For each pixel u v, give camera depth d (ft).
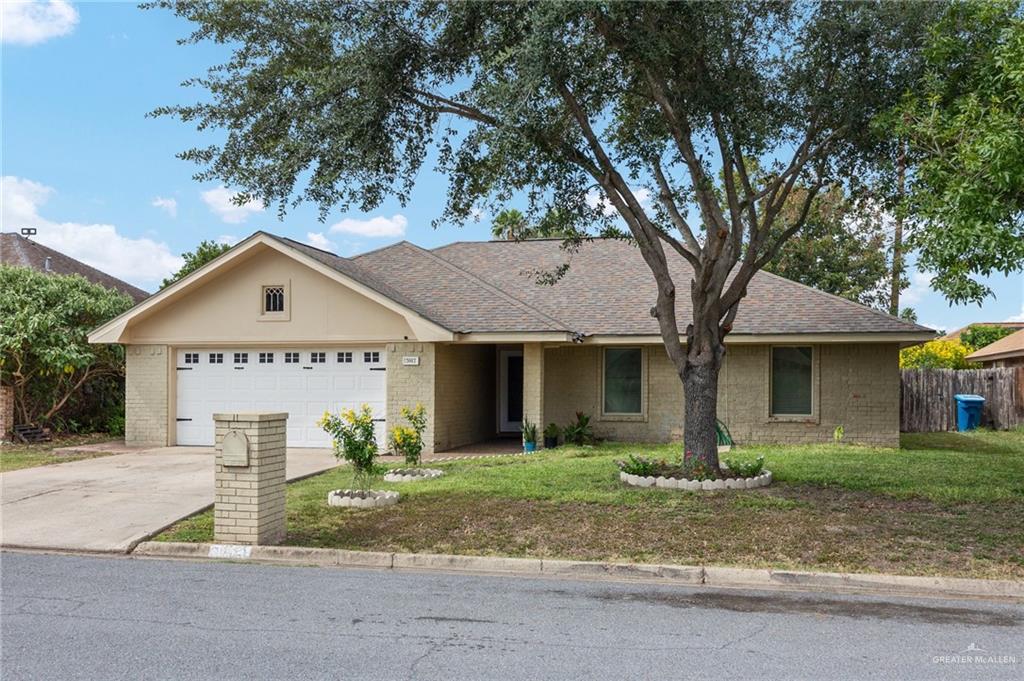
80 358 62.18
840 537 28.30
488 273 70.13
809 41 38.45
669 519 30.94
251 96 37.70
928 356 102.42
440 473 42.78
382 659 17.65
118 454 55.42
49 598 22.75
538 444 56.24
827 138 40.22
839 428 57.06
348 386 58.13
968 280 29.53
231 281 59.57
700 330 38.83
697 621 20.71
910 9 36.42
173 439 60.85
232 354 60.39
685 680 16.40
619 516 31.53
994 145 28.07
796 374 58.90
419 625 20.22
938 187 32.30
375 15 34.68
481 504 34.04
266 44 37.88
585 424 59.77
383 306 56.90
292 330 58.44
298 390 59.11
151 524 32.37
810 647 18.58
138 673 16.72
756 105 38.52
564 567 26.30
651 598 23.06
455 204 41.37
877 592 24.00
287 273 58.70
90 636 19.21
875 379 57.21
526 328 55.36
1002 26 33.09
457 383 61.11
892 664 17.42
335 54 36.24
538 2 31.83
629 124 41.52
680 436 59.98
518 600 22.76
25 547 29.76
